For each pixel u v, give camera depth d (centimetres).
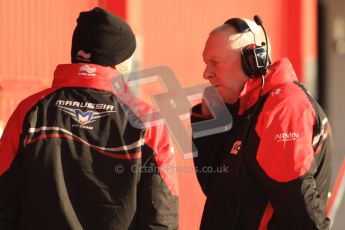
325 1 3095
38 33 1944
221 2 2264
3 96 1880
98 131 1055
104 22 1083
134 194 1047
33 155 1042
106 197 1039
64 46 1994
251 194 1135
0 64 1881
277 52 2398
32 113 1062
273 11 2383
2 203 1052
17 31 1908
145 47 2092
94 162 1046
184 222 2069
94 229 1038
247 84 1191
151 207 1046
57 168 1040
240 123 1205
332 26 3106
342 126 3055
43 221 1034
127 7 2036
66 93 1075
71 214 1034
